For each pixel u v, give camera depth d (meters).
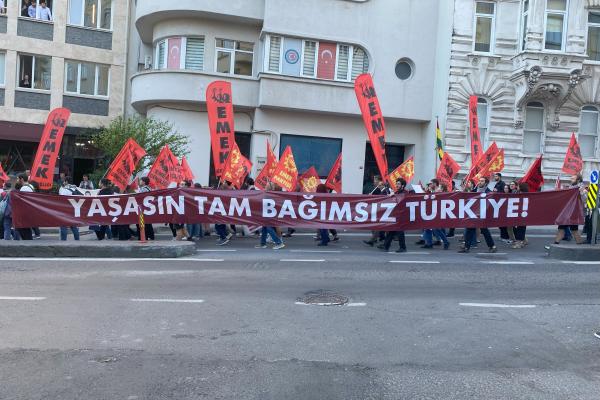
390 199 12.33
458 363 5.29
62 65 24.28
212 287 8.22
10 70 23.48
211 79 19.69
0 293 7.66
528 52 19.42
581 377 5.00
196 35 20.12
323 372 4.98
